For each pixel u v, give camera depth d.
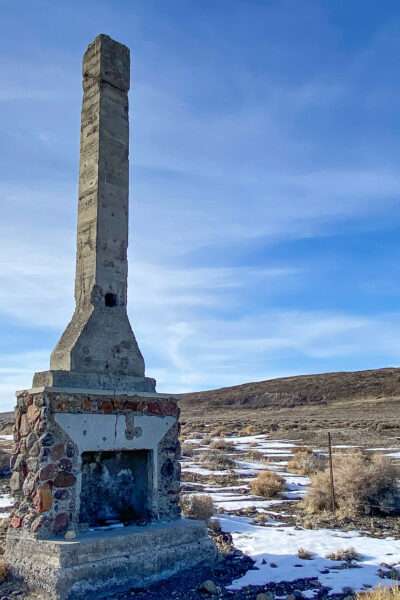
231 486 20.22
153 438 10.57
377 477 15.55
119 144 11.20
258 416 72.50
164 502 10.59
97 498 10.30
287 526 13.83
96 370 10.11
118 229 10.91
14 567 8.94
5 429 55.50
